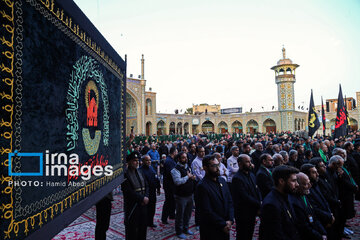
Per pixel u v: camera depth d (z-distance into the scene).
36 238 1.29
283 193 2.46
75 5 1.87
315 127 11.93
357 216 5.10
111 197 3.38
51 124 1.49
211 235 2.82
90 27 2.17
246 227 3.38
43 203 1.38
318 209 3.04
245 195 3.40
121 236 4.22
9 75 1.14
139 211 3.44
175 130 31.30
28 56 1.29
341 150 4.66
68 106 1.71
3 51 1.11
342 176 4.11
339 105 11.00
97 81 2.32
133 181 3.47
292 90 28.34
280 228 2.28
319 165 3.66
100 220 3.27
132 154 3.55
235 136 26.19
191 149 7.39
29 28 1.30
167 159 5.18
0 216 1.06
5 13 1.13
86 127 2.02
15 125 1.18
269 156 3.97
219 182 3.13
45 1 1.46
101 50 2.47
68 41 1.73
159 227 4.70
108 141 2.62
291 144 9.40
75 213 1.74
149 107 29.11
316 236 2.47
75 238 4.07
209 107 43.00
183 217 4.37
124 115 3.35
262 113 30.55
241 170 3.62
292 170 2.41
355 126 29.64
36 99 1.35
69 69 1.74
